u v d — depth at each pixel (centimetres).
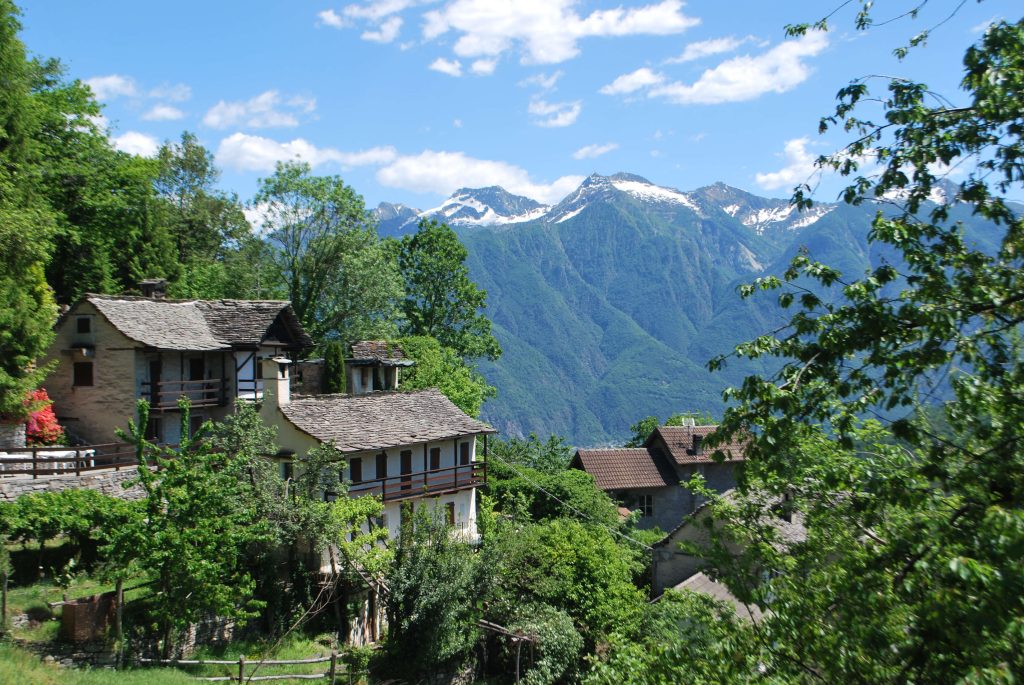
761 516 1322
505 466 4662
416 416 3944
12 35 3612
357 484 3375
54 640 2192
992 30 973
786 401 856
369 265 5894
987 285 939
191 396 4091
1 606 2256
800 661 1071
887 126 1049
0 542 2383
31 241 3056
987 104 956
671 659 1240
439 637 2791
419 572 2777
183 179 7150
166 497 2288
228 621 2656
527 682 2927
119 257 5184
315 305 5950
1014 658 774
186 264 6150
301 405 3538
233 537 2319
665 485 5606
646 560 4003
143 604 2469
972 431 950
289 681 2434
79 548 2664
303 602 2877
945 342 884
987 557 782
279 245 6044
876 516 1124
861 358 909
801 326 921
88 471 3025
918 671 870
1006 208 983
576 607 3309
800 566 1217
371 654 2730
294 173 5922
